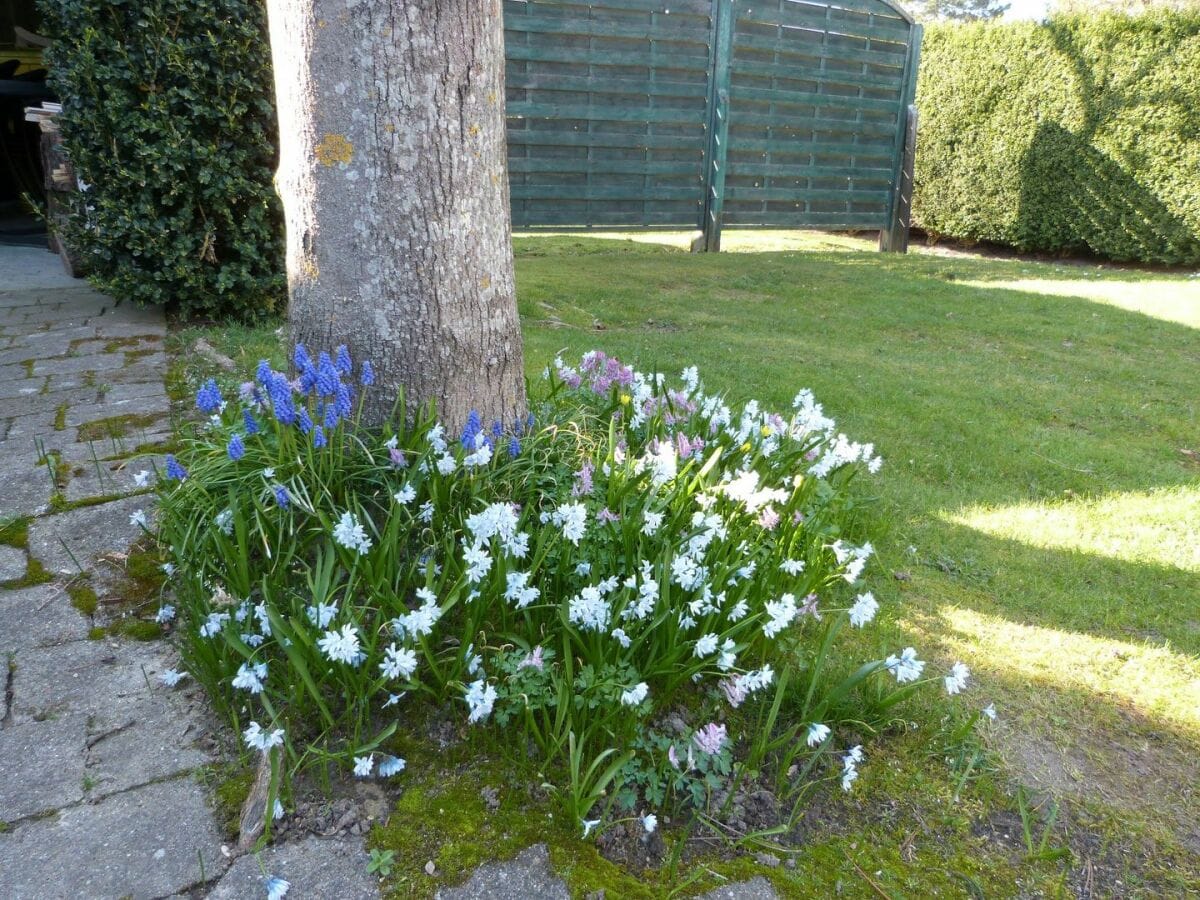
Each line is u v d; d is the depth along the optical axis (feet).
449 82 8.43
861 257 37.83
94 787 6.38
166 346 16.96
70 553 9.14
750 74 36.19
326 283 8.98
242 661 7.20
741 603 7.59
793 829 6.50
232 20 17.03
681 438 9.29
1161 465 14.87
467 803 6.41
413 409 9.23
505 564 7.43
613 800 6.31
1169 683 8.68
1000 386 18.89
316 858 5.90
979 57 43.68
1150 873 6.39
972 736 7.62
